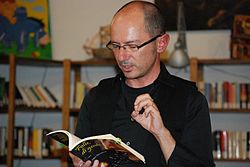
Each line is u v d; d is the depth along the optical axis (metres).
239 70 5.62
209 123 2.25
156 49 2.21
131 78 2.19
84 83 5.68
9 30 5.91
